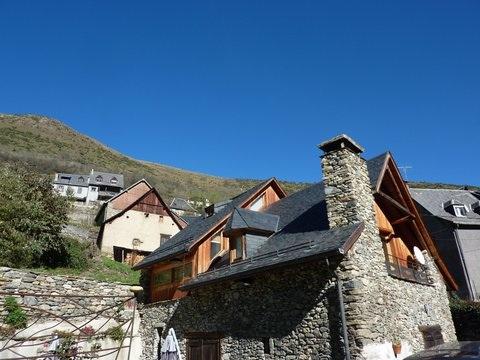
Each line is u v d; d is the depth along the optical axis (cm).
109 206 4194
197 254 1612
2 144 9812
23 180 2067
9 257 1805
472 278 2550
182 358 1430
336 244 1012
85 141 14362
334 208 1189
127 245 3622
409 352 1115
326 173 1252
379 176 1308
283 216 1608
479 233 2698
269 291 1189
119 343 1561
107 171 9869
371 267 1085
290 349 1073
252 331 1198
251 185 12900
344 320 969
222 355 1275
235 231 1434
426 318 1326
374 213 1223
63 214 2119
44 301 1565
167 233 3881
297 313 1089
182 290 1450
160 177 11694
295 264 1089
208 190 11394
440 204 2981
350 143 1256
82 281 1694
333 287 1026
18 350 1352
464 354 625
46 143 11850
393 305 1137
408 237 1580
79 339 1439
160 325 1590
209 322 1367
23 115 14550
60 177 7894
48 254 2070
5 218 1853
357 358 923
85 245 2491
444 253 2722
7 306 1450
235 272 1253
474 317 1820
